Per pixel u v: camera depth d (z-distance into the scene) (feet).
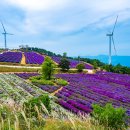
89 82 280.31
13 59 398.21
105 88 244.63
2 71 303.89
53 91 195.62
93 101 161.58
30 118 33.47
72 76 321.93
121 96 199.93
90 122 32.81
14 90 168.35
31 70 329.93
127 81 327.06
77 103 141.38
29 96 150.82
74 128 30.17
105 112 58.49
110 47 453.58
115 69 469.16
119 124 60.18
